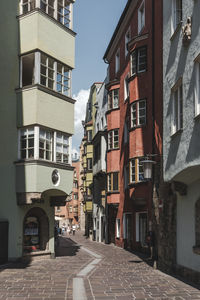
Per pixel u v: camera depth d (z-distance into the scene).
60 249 27.08
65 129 19.44
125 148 28.48
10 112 18.14
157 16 21.77
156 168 18.66
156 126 20.88
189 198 12.93
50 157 18.53
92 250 26.28
